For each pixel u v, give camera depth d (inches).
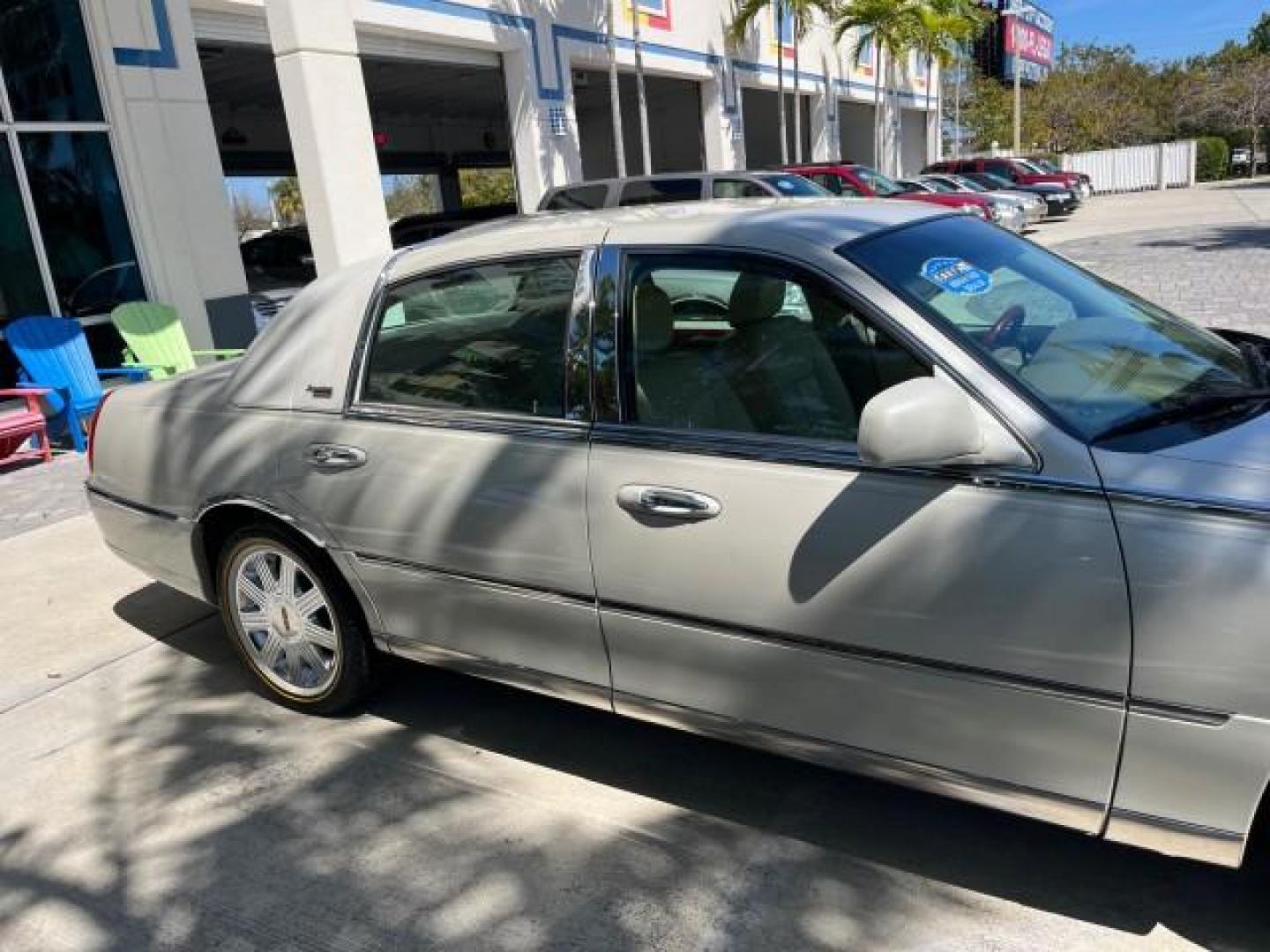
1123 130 2081.7
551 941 98.6
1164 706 80.6
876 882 103.0
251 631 147.6
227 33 439.2
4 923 107.2
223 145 969.5
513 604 116.1
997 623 86.4
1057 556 83.7
